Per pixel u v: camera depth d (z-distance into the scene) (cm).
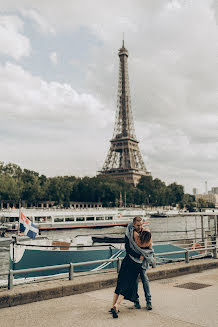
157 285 1239
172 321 832
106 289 1198
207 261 1630
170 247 1938
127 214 9512
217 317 858
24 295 1012
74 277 1257
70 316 882
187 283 1270
